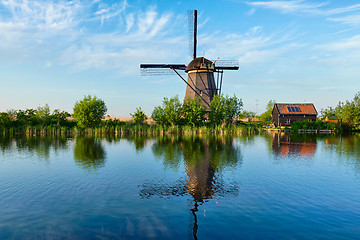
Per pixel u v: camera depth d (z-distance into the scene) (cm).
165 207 981
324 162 1944
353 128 7375
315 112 7306
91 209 959
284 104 7675
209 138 4153
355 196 1120
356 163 1909
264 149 2708
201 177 1466
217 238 733
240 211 941
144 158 2112
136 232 768
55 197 1102
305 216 898
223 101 5847
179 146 2973
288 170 1658
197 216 892
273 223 838
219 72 6250
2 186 1269
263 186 1277
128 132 5116
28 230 783
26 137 4291
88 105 5153
